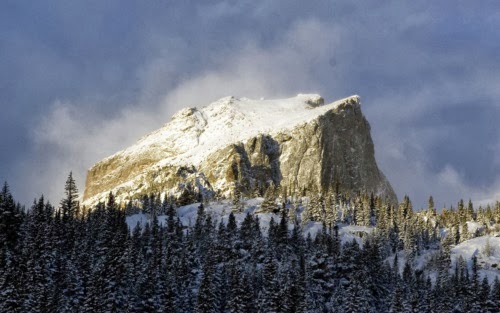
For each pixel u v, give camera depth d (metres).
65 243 177.62
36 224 173.50
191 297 154.25
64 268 152.88
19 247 161.25
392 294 173.50
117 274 147.38
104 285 141.50
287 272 162.38
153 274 145.75
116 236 169.50
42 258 151.75
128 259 154.75
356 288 160.12
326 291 179.38
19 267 143.12
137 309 141.50
